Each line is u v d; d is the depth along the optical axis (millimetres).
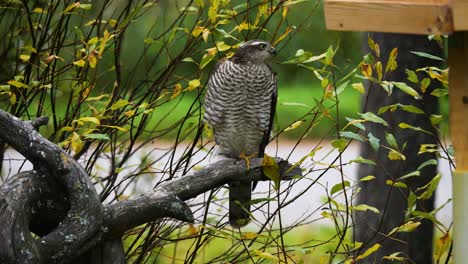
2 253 6297
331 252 7988
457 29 6574
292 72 27812
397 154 7727
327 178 18094
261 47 9344
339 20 6836
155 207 7156
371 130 10594
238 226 8742
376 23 6766
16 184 6789
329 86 7789
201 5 8719
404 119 10344
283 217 16266
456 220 7090
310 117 19656
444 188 17547
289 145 21578
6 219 6410
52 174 6922
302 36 23656
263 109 9539
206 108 9516
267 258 8109
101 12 9172
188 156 9172
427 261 10617
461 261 7074
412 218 7996
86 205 6844
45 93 9250
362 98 10734
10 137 6891
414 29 6703
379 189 10594
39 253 6602
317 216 16531
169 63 9156
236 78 9312
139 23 21062
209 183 7770
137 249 9141
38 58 9102
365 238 10648
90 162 9930
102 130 9148
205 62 8461
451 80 7160
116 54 9039
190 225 9430
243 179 8031
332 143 7477
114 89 9055
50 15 9195
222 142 9750
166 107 19234
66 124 8828
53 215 7055
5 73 10398
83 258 7234
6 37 10727
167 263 11781
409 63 10227
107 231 7027
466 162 7168
